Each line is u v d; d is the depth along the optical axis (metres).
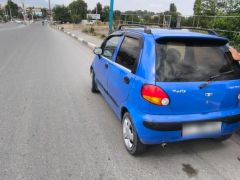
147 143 3.12
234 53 3.51
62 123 4.42
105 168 3.18
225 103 3.21
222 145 3.80
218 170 3.20
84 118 4.66
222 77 3.15
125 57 3.79
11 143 3.68
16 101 5.44
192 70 3.05
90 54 13.61
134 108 3.22
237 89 3.24
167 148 3.67
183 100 2.98
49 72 8.45
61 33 35.41
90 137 3.95
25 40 20.61
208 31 3.87
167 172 3.14
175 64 3.02
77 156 3.41
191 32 3.49
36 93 6.04
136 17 18.16
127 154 3.50
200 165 3.30
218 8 11.88
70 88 6.57
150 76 2.97
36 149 3.54
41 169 3.11
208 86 3.04
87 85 6.91
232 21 9.47
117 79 3.87
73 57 12.23
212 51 3.27
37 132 4.05
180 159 3.42
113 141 3.84
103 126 4.35
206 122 3.13
